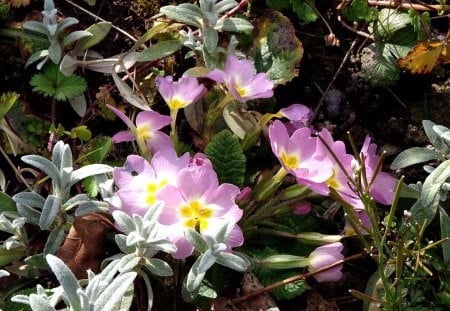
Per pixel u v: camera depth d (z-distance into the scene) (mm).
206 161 364
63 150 358
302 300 385
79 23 438
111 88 426
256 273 376
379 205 407
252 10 444
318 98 440
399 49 437
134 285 371
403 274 380
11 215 364
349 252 399
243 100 383
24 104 414
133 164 365
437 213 400
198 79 418
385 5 448
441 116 429
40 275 374
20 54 421
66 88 410
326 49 446
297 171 360
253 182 404
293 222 393
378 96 435
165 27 430
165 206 348
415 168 420
